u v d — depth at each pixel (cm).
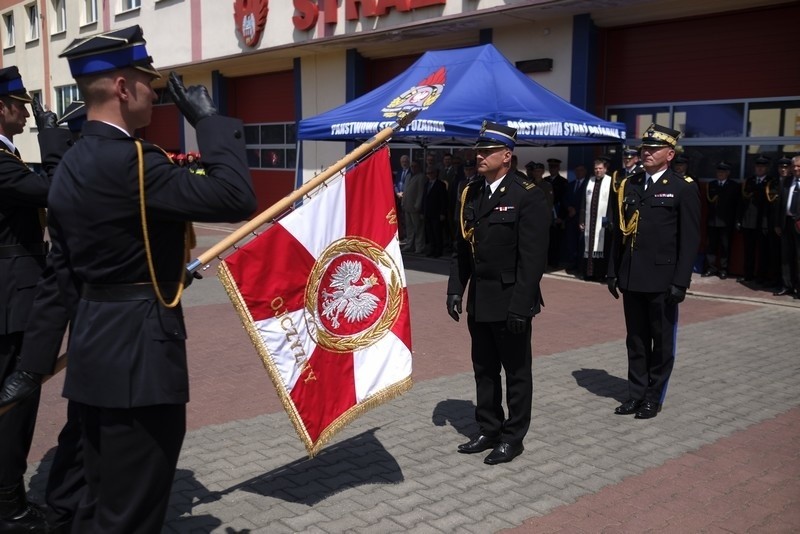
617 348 696
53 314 289
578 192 1145
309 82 1644
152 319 234
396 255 375
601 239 1055
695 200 484
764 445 454
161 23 1967
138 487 236
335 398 349
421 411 515
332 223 347
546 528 346
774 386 575
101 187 223
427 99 984
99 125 232
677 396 550
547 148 1235
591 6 1084
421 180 1358
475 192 431
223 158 229
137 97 235
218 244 301
